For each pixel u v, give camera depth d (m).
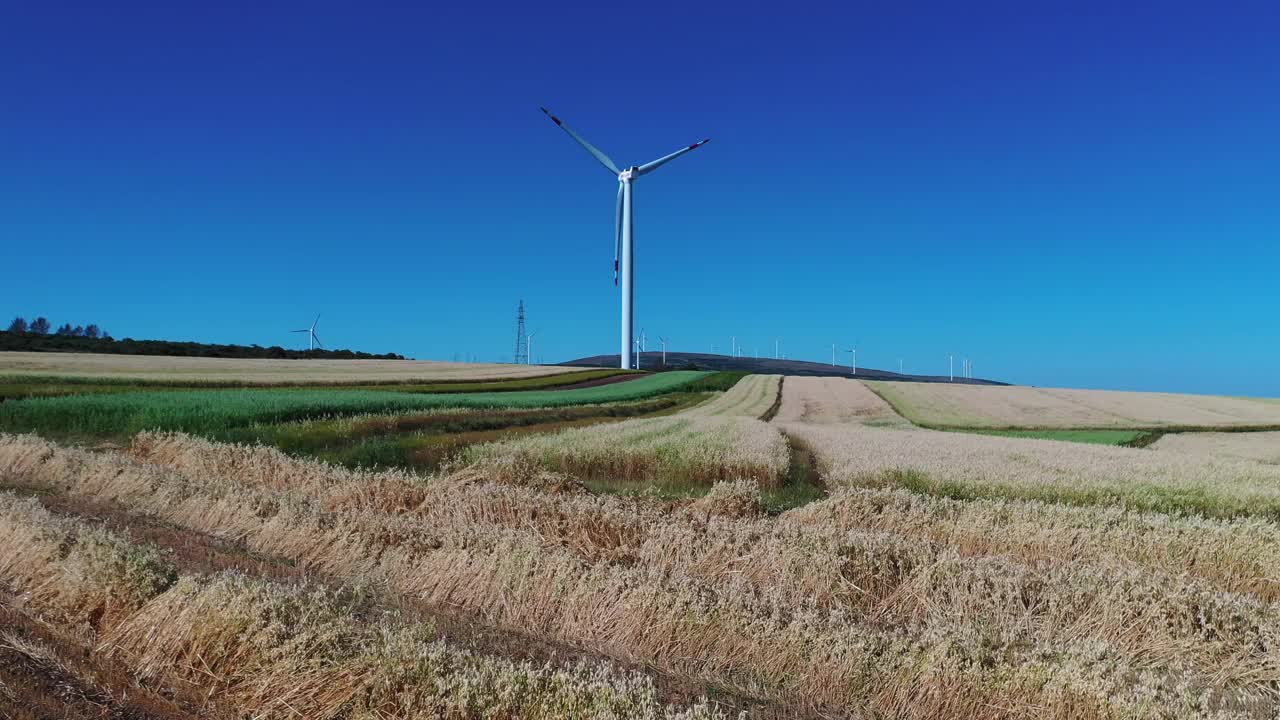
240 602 7.09
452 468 22.27
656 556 10.81
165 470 16.33
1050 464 24.25
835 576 9.66
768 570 10.02
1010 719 6.39
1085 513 14.23
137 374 55.66
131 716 5.84
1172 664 7.68
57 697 5.85
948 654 6.86
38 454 17.97
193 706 6.27
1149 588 8.79
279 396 37.84
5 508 10.61
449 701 5.84
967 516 14.12
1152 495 18.88
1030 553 12.35
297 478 16.92
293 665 6.36
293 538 10.96
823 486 22.02
